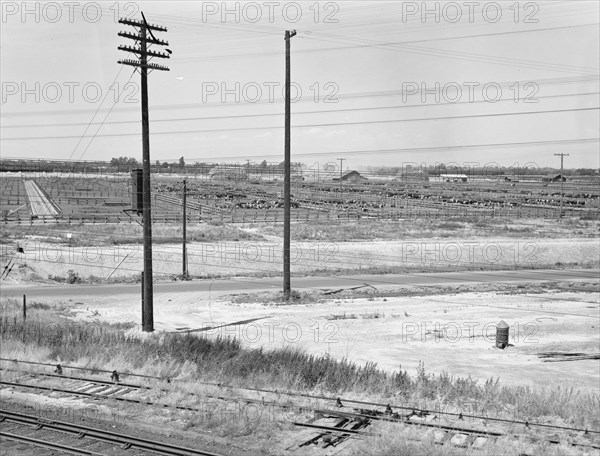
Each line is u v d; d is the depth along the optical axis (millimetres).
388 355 27562
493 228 79125
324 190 146500
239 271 53250
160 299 40312
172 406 15953
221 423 14742
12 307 34250
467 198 122812
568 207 107125
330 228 76312
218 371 19656
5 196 109062
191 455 12891
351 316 35719
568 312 37875
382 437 13422
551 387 22406
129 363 20422
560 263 60438
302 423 14727
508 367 26047
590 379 24219
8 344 23000
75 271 50219
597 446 13492
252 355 21547
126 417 15359
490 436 13938
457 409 16422
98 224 73875
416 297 42250
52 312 34469
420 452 12758
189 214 89188
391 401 16969
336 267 56125
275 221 82688
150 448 13234
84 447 13359
